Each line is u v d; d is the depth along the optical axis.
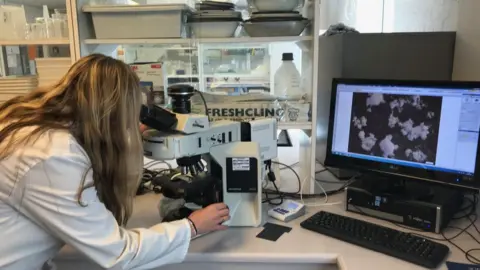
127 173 1.08
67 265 1.29
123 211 1.15
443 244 1.20
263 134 1.52
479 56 1.62
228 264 1.24
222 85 1.97
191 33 1.67
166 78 1.84
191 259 1.20
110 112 1.00
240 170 1.36
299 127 1.65
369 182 1.51
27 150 0.92
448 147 1.30
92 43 1.66
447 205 1.32
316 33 1.57
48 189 0.91
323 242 1.26
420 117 1.35
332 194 1.67
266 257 1.18
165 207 1.44
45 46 1.99
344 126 1.53
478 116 1.24
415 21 2.16
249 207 1.39
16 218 0.97
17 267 0.99
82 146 0.99
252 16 1.60
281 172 1.99
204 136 1.29
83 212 0.94
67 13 1.63
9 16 1.74
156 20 1.61
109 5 1.61
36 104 1.03
